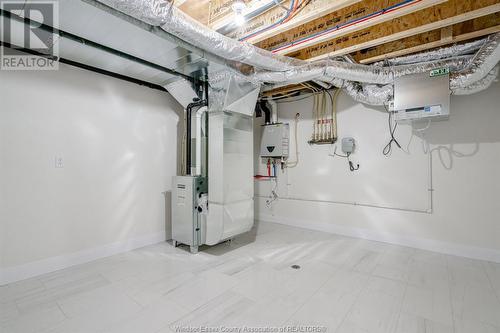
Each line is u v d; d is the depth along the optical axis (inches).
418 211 133.4
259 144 197.6
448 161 125.8
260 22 92.2
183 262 114.0
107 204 121.2
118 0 62.6
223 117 119.4
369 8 84.4
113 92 122.7
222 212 119.6
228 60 107.2
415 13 90.4
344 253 125.6
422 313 76.4
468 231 120.9
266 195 193.5
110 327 69.9
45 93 101.7
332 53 109.0
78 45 88.3
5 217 92.7
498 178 114.6
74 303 81.0
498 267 108.5
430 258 119.2
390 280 97.0
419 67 110.1
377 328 69.7
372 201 147.6
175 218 132.3
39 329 68.9
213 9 87.9
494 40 90.1
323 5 75.8
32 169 98.7
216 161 121.8
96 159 117.2
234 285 93.0
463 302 82.1
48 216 102.8
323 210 166.1
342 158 158.1
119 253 124.8
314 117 169.3
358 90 130.1
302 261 115.3
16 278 94.7
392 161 141.1
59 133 105.7
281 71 112.0
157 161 142.3
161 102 144.1
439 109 104.9
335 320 73.2
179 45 87.7
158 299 83.7
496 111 115.1
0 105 91.6
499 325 70.7
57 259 105.1
